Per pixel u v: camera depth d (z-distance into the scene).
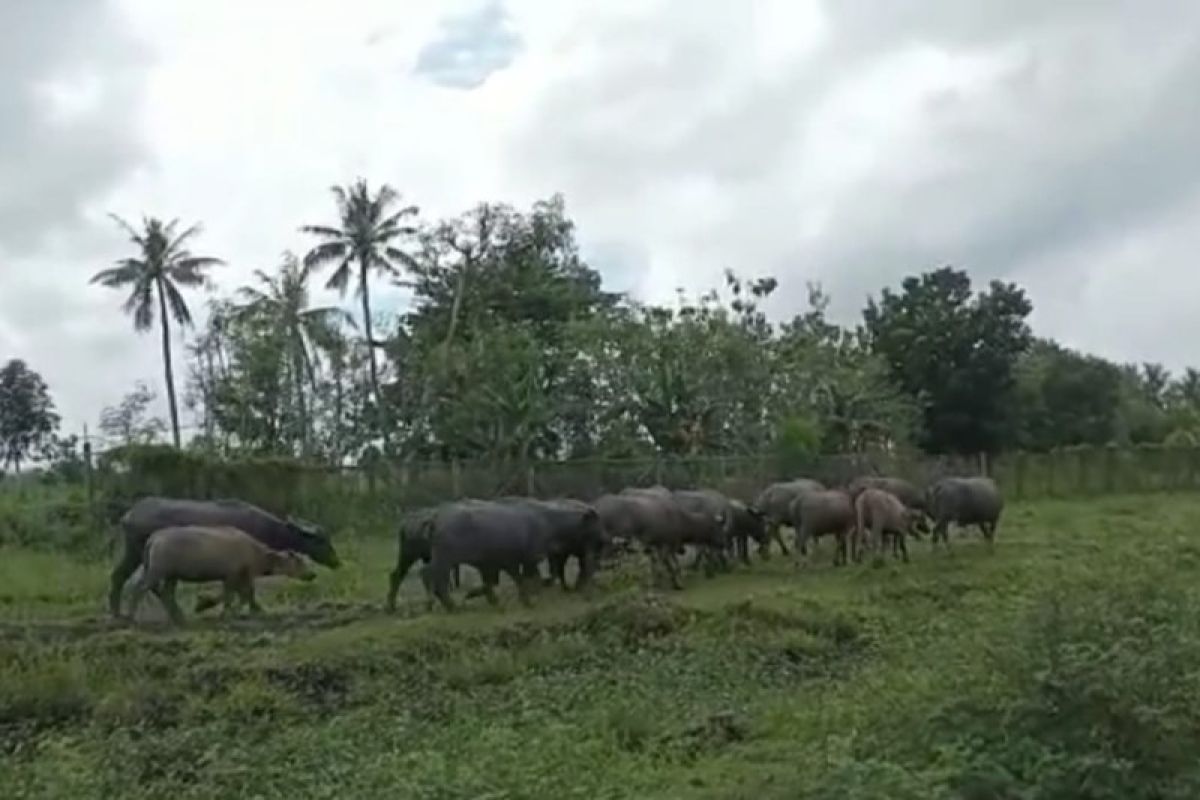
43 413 80.25
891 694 14.23
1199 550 27.86
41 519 31.45
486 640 19.73
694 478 39.44
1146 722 10.57
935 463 47.00
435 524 22.44
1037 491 49.16
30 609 22.67
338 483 34.31
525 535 23.09
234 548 21.27
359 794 12.27
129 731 15.34
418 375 55.62
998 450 68.69
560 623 20.77
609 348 54.69
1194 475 52.44
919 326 69.06
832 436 57.09
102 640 18.69
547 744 13.81
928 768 10.97
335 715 16.30
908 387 68.88
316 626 20.78
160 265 61.28
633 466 38.03
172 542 20.78
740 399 55.34
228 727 15.58
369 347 60.03
